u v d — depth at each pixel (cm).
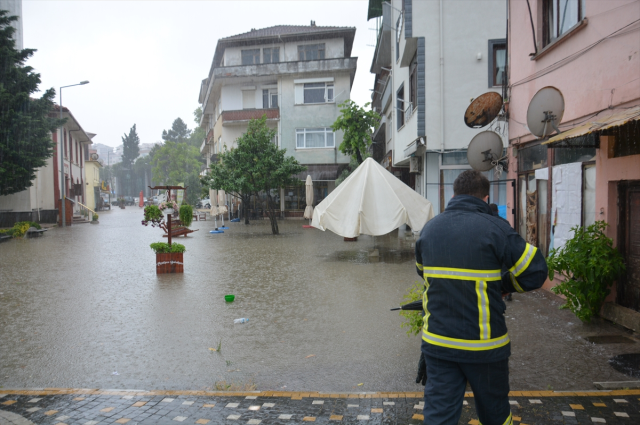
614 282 588
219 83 3288
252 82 3266
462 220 267
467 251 257
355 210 1205
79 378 452
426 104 1321
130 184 11462
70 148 3688
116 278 1012
